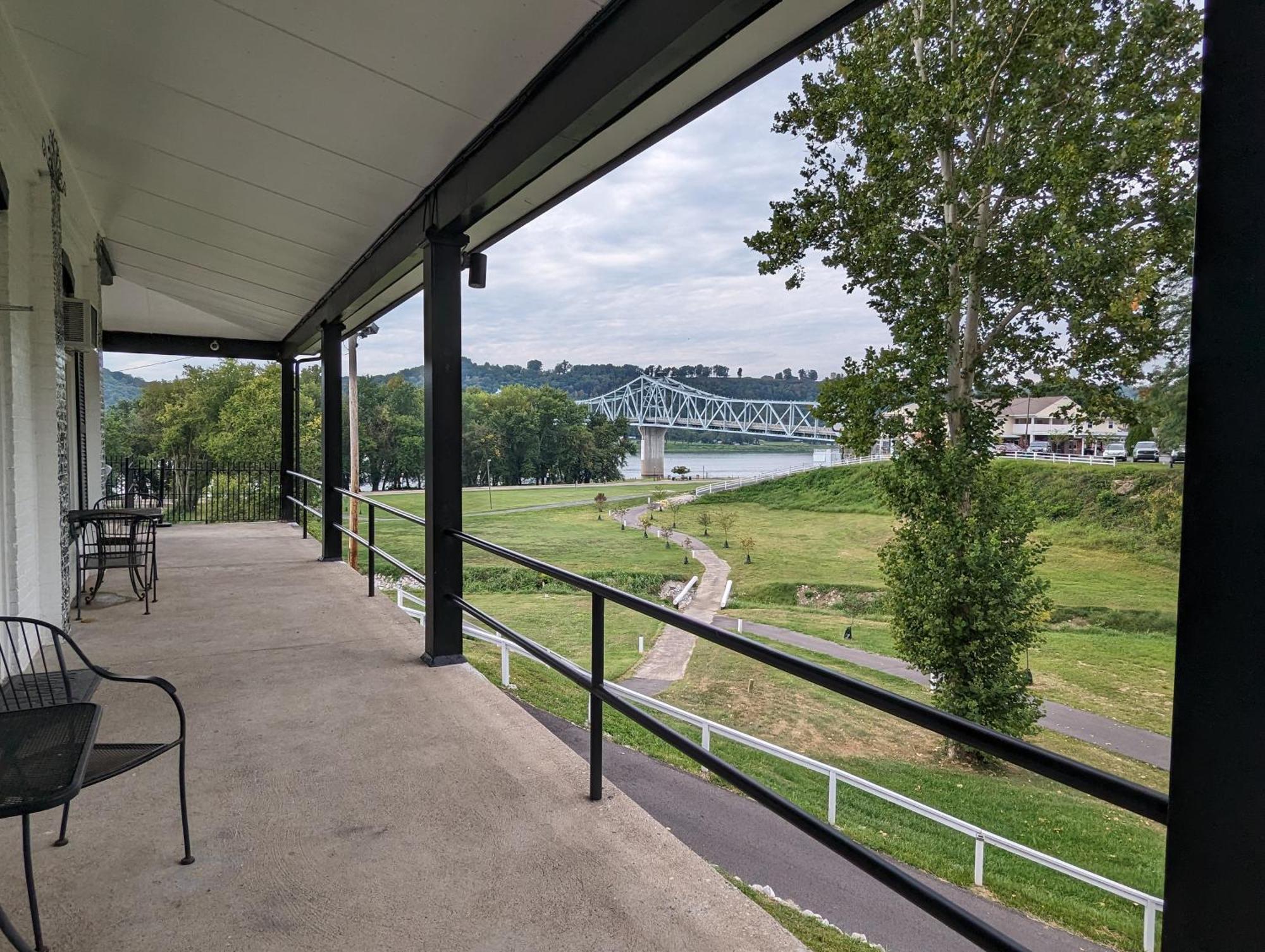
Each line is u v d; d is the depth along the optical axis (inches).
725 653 569.0
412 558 880.9
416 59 94.6
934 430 407.5
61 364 160.4
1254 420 27.8
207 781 97.7
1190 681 30.2
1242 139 27.8
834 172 483.2
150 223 202.2
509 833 85.0
